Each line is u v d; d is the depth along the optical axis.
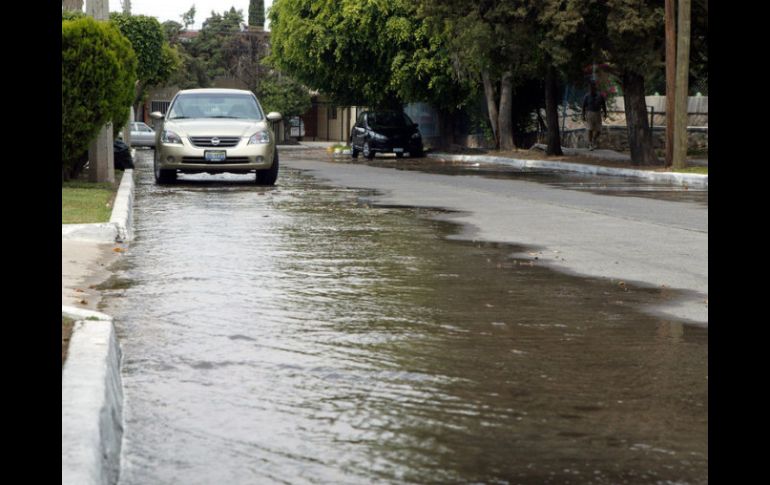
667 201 23.88
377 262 13.76
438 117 59.50
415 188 28.34
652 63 37.22
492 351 8.50
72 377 6.32
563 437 6.19
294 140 88.19
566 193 26.64
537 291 11.53
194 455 5.82
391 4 54.28
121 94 23.81
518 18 40.12
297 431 6.27
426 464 5.69
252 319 9.70
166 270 12.71
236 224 18.33
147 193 25.38
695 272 12.92
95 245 14.91
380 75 57.66
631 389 7.32
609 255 14.55
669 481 5.45
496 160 47.00
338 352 8.39
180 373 7.66
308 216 20.05
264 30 102.56
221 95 29.61
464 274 12.77
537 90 56.22
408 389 7.27
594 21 38.91
